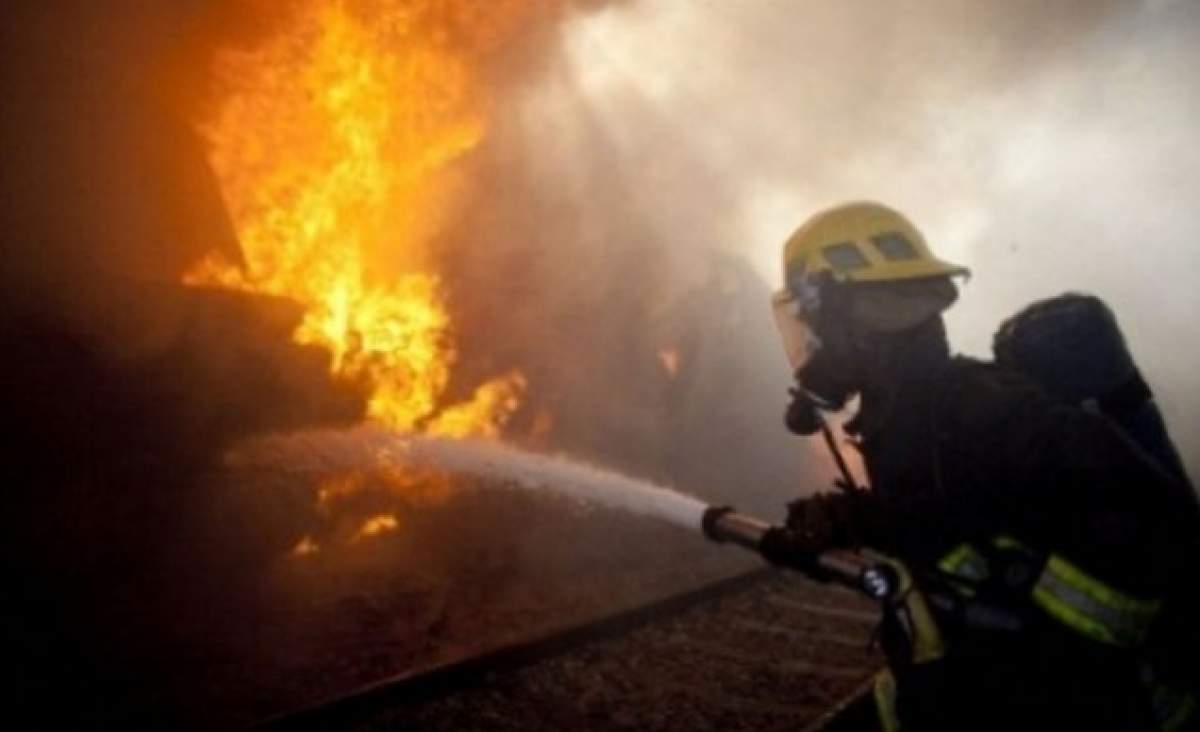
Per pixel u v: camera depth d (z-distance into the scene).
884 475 1.97
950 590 1.88
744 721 5.05
